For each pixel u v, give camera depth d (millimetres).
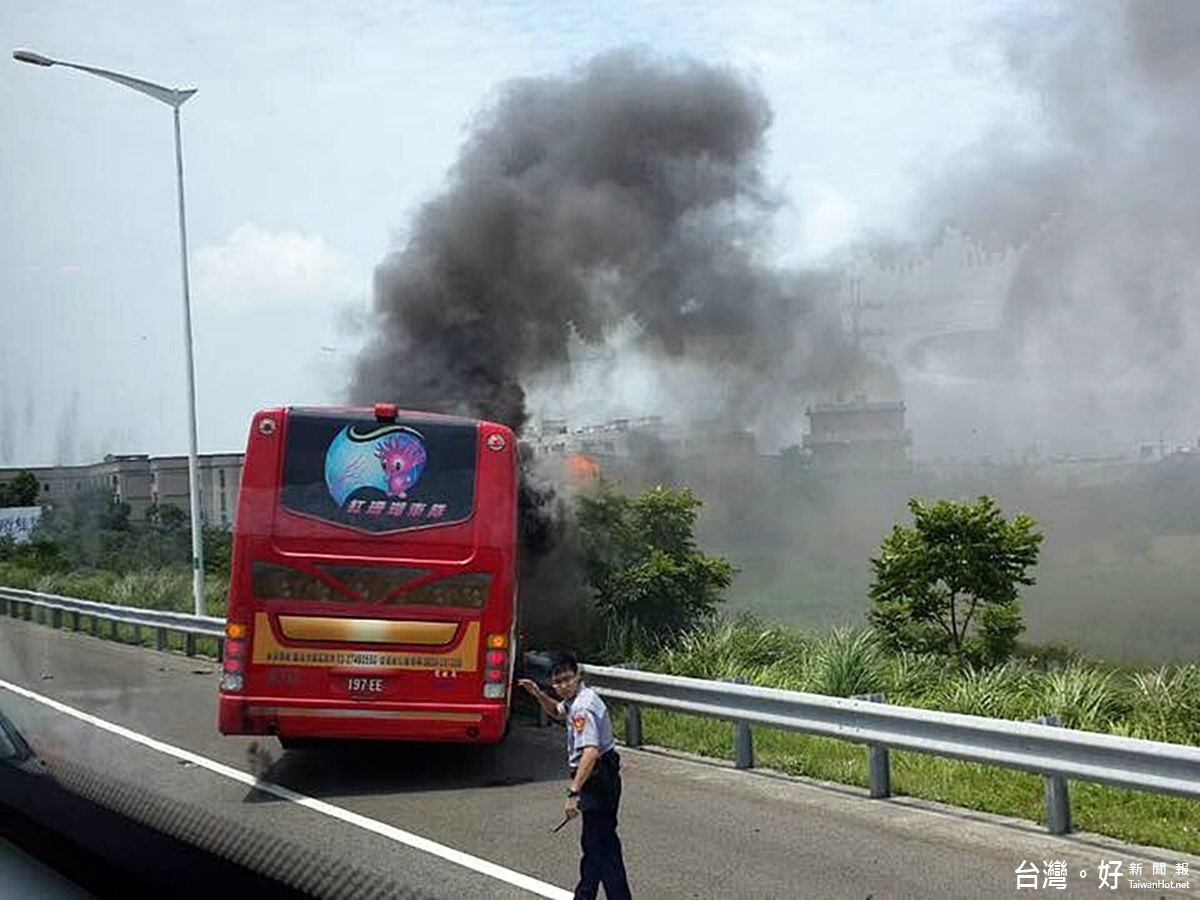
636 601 15641
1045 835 7875
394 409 9867
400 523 9711
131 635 19703
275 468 9711
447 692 9617
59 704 11883
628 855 7469
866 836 7891
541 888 6797
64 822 5156
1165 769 7230
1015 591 14492
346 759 10617
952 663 13430
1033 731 7840
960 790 9031
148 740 10656
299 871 5406
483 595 9727
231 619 9547
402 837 7906
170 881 4906
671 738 11320
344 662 9562
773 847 7637
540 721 12617
